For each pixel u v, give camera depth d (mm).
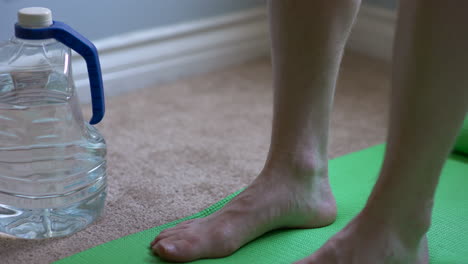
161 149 1451
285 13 920
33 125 1000
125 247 999
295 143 1005
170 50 1904
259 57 2172
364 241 841
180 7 1900
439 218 1095
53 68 1037
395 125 786
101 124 1583
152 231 1055
